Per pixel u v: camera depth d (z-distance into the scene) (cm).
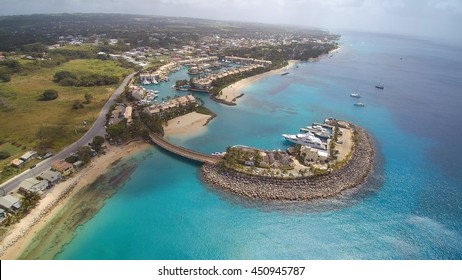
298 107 19300
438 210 9594
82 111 15938
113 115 15425
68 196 9225
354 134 14488
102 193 9550
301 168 10956
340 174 10819
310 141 13188
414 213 9406
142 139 13162
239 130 15062
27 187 8881
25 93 18688
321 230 8569
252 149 12244
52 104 16875
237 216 8906
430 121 17938
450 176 11656
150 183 10231
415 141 14938
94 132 13450
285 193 9819
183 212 8938
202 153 11900
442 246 8169
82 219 8388
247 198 9638
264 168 10806
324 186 10206
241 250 7781
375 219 9075
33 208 8419
